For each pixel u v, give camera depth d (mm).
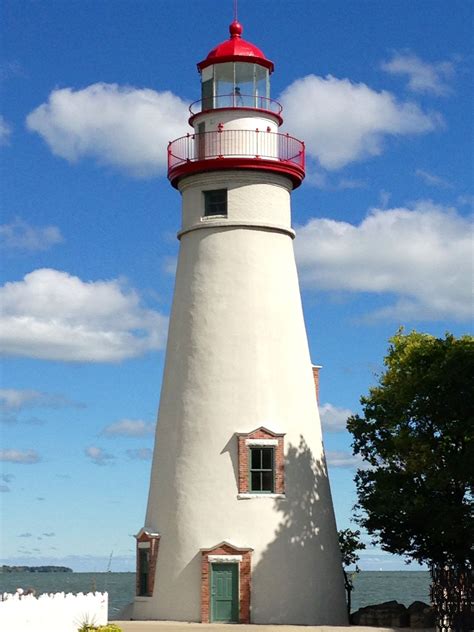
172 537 38188
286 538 38000
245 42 41719
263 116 40875
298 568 37969
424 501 37312
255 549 37531
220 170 40125
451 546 38875
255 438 38406
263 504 38000
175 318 40781
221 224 40000
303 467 39125
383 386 40906
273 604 37281
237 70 41250
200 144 40844
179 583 37625
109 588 147500
